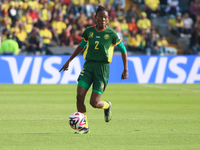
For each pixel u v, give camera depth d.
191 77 57.25
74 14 73.50
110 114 20.14
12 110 27.61
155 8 81.31
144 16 75.38
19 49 64.69
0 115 24.91
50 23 69.69
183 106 31.16
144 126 20.80
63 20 69.31
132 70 56.44
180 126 20.88
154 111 27.78
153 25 79.19
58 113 26.06
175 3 81.62
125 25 73.62
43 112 26.58
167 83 56.91
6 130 19.11
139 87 50.44
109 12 73.12
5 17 66.19
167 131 19.20
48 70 53.88
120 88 48.94
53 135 17.77
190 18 79.56
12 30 65.19
